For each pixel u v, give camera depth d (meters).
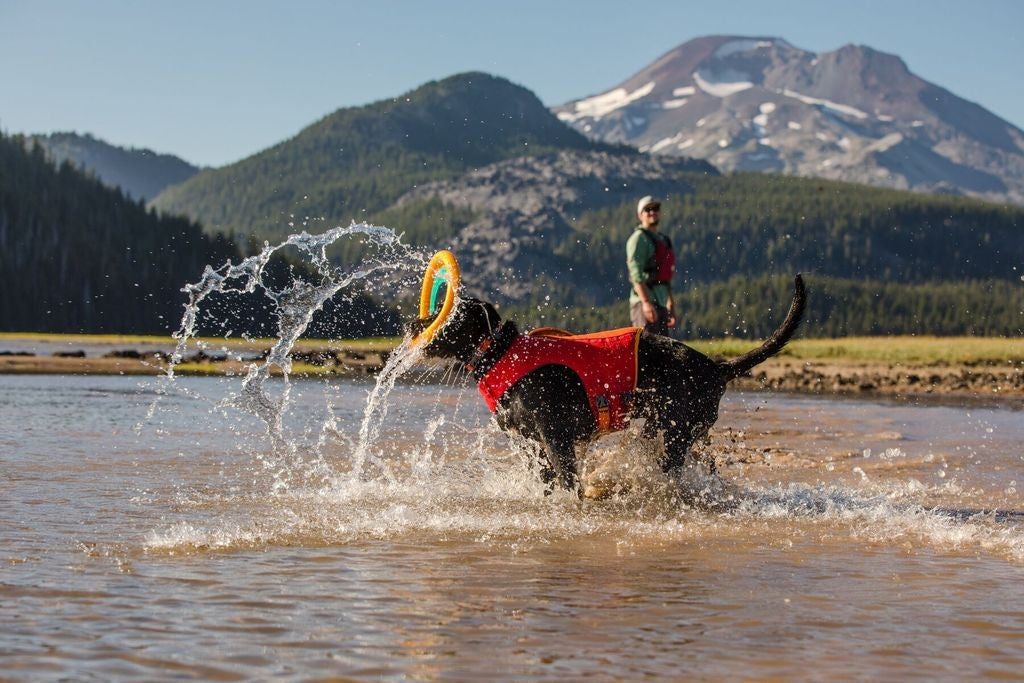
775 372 24.59
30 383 16.16
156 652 3.34
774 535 5.69
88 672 3.15
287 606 3.91
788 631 3.73
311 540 5.19
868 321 130.75
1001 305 149.38
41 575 4.29
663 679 3.19
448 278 7.07
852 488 7.52
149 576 4.32
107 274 95.00
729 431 11.34
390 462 8.29
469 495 6.84
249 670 3.20
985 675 3.29
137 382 16.81
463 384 7.53
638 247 8.98
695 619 3.87
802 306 7.29
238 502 6.25
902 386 21.50
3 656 3.26
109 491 6.44
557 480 6.80
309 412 12.27
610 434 7.19
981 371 25.00
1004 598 4.26
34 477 6.85
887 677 3.25
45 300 92.62
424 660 3.33
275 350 8.11
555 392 6.86
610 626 3.75
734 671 3.28
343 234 7.85
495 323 7.04
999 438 11.18
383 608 3.92
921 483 7.84
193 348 33.78
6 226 96.56
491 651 3.43
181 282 97.81
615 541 5.45
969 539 5.61
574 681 3.16
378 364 22.47
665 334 9.15
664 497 6.91
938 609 4.07
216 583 4.23
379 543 5.18
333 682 3.12
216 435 9.70
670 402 7.09
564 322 59.84
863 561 4.99
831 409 15.38
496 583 4.38
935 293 150.75
